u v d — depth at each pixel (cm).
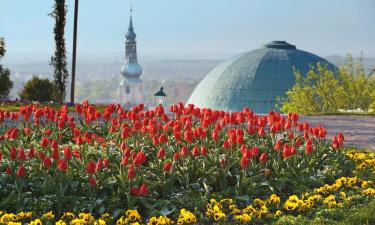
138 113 1727
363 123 2856
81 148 1495
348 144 2127
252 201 1262
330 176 1445
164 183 1241
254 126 1562
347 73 5416
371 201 1252
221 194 1266
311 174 1454
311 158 1483
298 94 5731
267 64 14588
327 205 1229
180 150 1415
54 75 4306
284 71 14288
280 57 14738
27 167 1315
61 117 1648
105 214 1107
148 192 1203
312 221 1111
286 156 1336
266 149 1511
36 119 1656
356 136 2359
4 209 1137
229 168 1378
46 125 1797
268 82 14188
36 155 1355
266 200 1230
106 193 1217
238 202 1253
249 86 14288
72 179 1227
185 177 1305
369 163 1628
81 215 1082
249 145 1554
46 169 1227
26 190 1212
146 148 1509
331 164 1537
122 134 1356
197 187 1290
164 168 1228
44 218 1080
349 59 5406
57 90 4303
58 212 1133
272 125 1503
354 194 1321
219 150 1453
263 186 1342
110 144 1595
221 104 14388
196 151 1295
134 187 1170
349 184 1388
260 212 1158
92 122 2059
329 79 5416
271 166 1423
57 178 1199
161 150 1274
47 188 1195
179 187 1303
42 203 1137
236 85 14475
